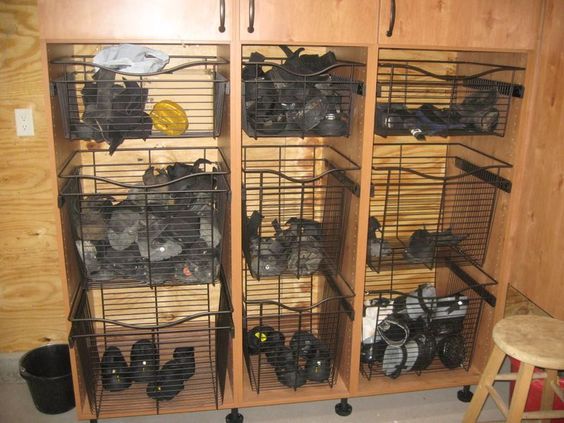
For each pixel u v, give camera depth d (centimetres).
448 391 224
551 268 185
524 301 210
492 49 178
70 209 174
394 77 216
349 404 214
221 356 211
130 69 160
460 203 224
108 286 183
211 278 182
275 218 214
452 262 223
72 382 200
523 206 197
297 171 223
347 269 201
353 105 187
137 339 227
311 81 171
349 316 198
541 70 183
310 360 209
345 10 165
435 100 222
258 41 163
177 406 195
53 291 220
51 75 160
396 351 212
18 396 216
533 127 189
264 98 176
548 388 175
